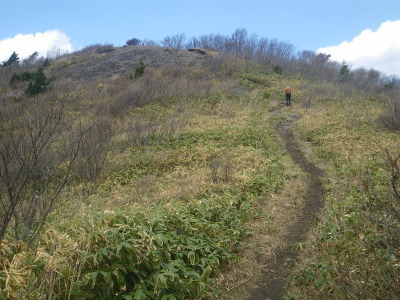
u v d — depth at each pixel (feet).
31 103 24.48
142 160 44.80
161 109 78.43
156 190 31.60
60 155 23.09
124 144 50.39
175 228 17.51
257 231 20.99
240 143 49.70
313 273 14.52
